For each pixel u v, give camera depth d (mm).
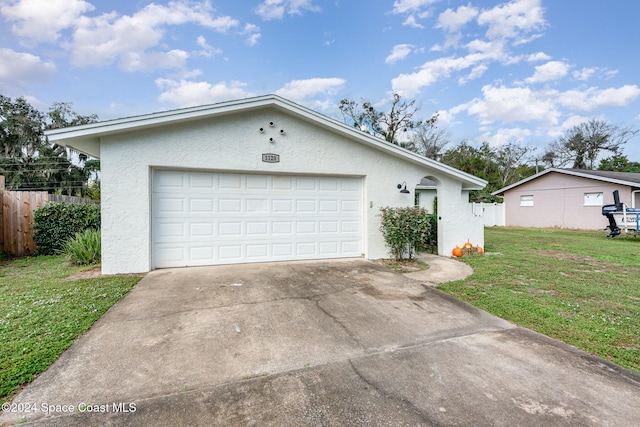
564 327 3662
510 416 2107
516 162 33500
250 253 7156
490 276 6125
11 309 3965
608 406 2223
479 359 2900
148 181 6223
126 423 2002
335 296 4770
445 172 8445
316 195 7660
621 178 15664
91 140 6133
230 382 2482
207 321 3715
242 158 6824
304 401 2250
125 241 6090
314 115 6969
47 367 2641
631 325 3721
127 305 4234
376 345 3168
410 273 6418
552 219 18531
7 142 25203
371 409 2168
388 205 8094
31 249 8391
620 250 9500
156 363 2750
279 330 3494
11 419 2020
